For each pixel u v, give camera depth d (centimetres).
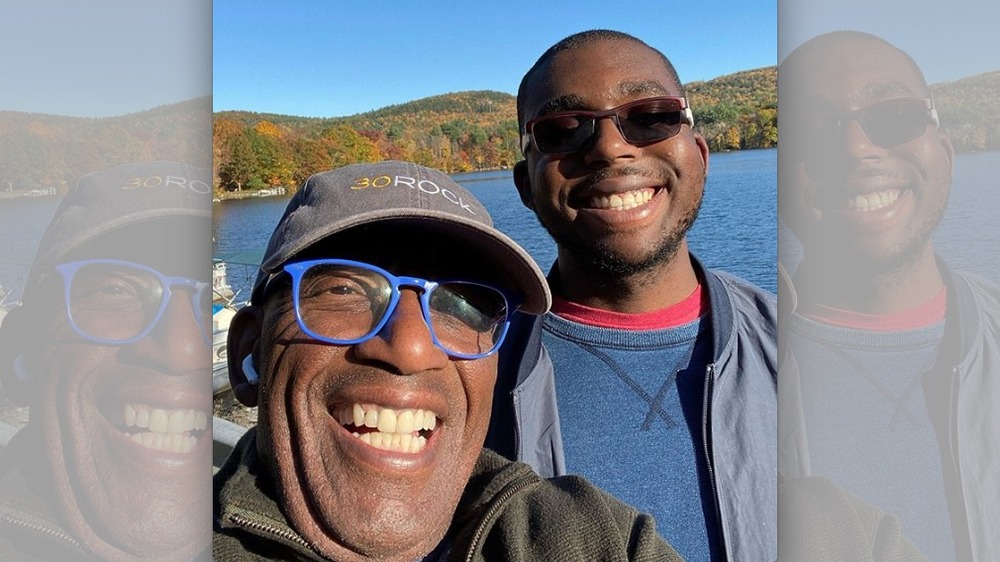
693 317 58
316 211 33
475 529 34
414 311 33
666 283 57
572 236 57
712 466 51
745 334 58
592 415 54
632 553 35
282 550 33
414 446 34
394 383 32
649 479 52
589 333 58
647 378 55
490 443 55
